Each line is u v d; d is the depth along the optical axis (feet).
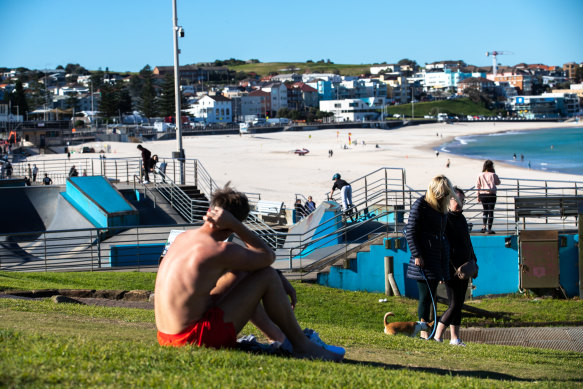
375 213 60.39
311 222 55.93
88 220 65.77
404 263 46.70
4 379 11.02
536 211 46.26
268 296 15.05
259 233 60.70
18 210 73.20
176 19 79.10
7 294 34.01
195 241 14.44
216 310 14.38
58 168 170.91
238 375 12.54
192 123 603.26
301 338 15.93
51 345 13.99
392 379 13.83
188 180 124.16
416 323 26.91
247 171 222.07
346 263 46.78
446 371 17.39
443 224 25.48
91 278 44.65
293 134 538.88
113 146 340.39
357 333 25.71
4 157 224.74
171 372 12.48
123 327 21.68
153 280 44.39
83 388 10.98
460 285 26.08
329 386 12.42
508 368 19.48
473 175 201.67
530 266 45.39
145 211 71.51
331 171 216.33
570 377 18.60
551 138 467.93
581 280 44.86
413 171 215.92
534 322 37.45
